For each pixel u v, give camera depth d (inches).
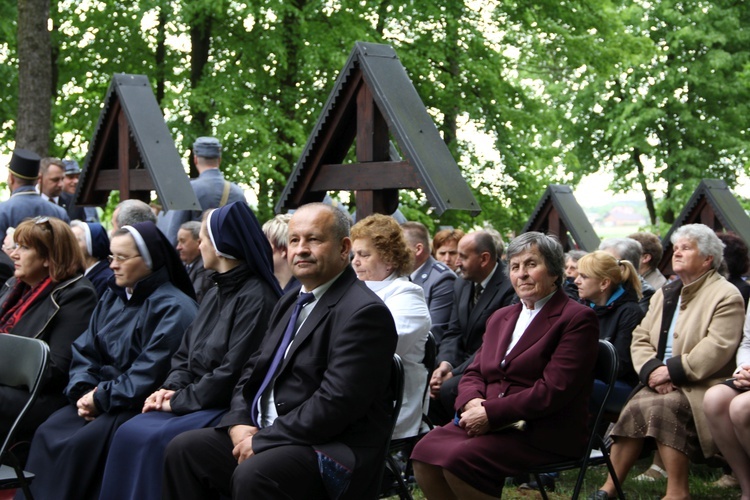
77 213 410.6
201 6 577.6
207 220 195.2
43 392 212.4
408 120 243.9
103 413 199.0
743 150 865.5
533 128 743.1
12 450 207.3
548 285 190.7
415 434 195.5
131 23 637.3
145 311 207.2
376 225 203.0
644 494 228.7
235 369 186.4
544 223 415.5
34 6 430.0
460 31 668.1
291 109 629.0
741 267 237.6
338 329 162.9
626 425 213.6
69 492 193.6
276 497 154.2
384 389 165.6
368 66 247.6
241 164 579.8
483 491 177.5
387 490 190.2
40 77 433.4
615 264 235.8
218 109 599.8
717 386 204.2
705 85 887.7
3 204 322.0
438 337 260.7
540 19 708.7
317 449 158.4
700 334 215.0
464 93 686.5
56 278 221.0
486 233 251.9
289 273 226.7
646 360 221.0
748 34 884.6
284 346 171.0
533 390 181.3
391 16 631.2
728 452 203.0
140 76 333.7
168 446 171.2
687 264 218.1
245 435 167.5
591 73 768.3
